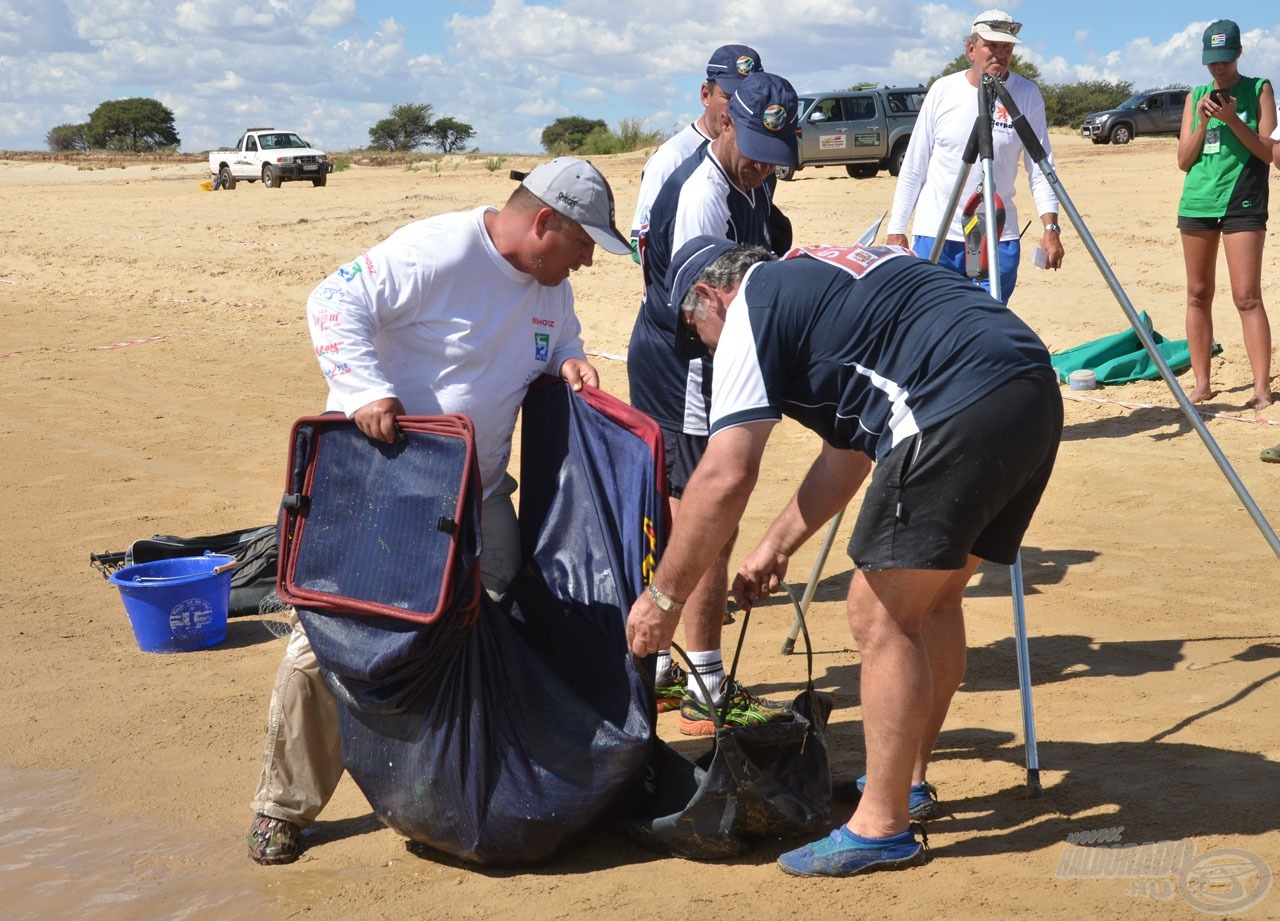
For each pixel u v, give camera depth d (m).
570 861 3.45
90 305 14.52
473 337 3.58
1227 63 7.61
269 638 5.32
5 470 8.03
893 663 3.15
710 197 4.27
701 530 3.08
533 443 3.79
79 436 8.89
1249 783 3.62
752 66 4.46
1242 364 9.09
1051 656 4.80
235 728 4.40
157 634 5.11
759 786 3.37
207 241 18.91
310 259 16.61
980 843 3.39
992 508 3.02
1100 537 6.20
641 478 3.48
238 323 13.20
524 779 3.28
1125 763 3.82
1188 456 7.34
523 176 3.57
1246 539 6.02
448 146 99.81
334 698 3.50
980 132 4.00
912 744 3.20
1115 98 55.78
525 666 3.40
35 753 4.24
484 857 3.34
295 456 3.37
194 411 9.57
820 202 18.84
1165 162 23.67
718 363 3.10
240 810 3.83
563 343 3.83
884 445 3.02
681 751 4.15
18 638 5.30
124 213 24.39
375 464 3.31
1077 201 17.94
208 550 5.66
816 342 3.05
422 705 3.29
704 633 4.26
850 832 3.27
